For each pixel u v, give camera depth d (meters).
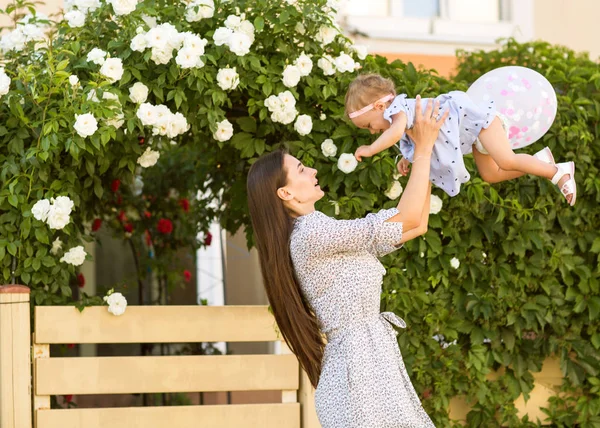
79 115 3.54
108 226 5.56
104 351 6.13
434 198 4.00
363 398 2.65
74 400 6.00
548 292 4.37
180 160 5.69
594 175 4.41
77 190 3.96
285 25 3.94
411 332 4.19
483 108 3.14
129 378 3.86
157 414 3.85
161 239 5.84
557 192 4.35
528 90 3.37
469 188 4.10
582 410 4.48
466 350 4.36
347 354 2.71
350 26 6.75
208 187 5.25
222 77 3.76
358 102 3.17
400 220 2.74
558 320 4.43
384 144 2.92
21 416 3.58
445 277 4.20
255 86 3.91
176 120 3.78
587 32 7.29
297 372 4.02
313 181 2.97
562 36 7.24
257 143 4.07
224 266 5.89
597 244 4.44
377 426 2.64
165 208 5.79
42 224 3.71
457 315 4.29
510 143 3.44
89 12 3.96
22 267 3.79
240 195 4.61
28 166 3.72
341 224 2.77
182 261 6.32
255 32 3.97
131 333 3.88
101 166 3.95
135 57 3.81
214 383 3.94
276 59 4.01
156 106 3.77
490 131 3.13
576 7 7.27
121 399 6.11
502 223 4.29
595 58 7.27
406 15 7.08
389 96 3.15
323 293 2.79
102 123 3.68
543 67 4.83
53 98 3.78
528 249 4.41
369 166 4.00
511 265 4.40
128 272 6.24
